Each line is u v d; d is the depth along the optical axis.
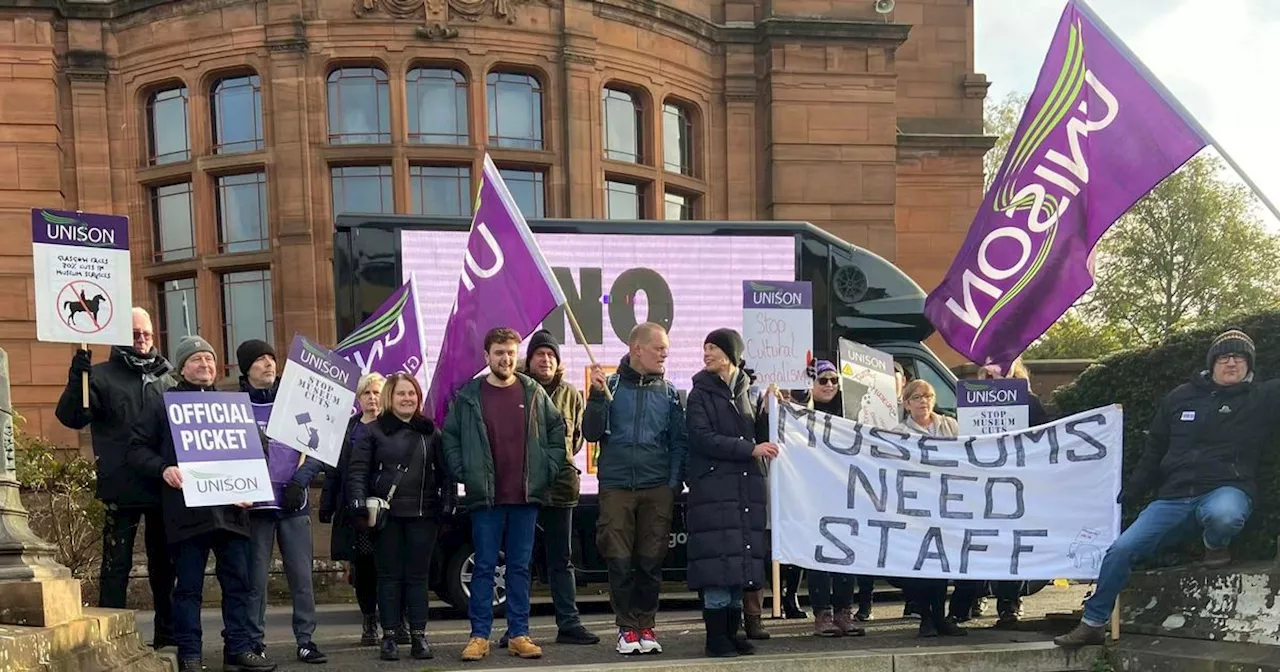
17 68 12.12
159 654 5.06
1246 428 5.17
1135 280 24.58
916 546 5.77
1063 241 5.88
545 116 12.52
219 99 12.34
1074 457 5.86
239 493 4.95
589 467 7.84
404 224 7.72
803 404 6.67
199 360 5.04
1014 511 5.81
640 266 7.91
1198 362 5.99
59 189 12.22
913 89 16.36
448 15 12.02
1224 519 5.03
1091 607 5.46
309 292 11.78
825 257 8.27
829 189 13.90
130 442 5.04
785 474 5.71
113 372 5.27
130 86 12.44
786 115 13.80
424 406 6.23
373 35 11.84
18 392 12.08
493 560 5.44
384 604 5.49
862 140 14.02
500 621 7.62
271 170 11.94
